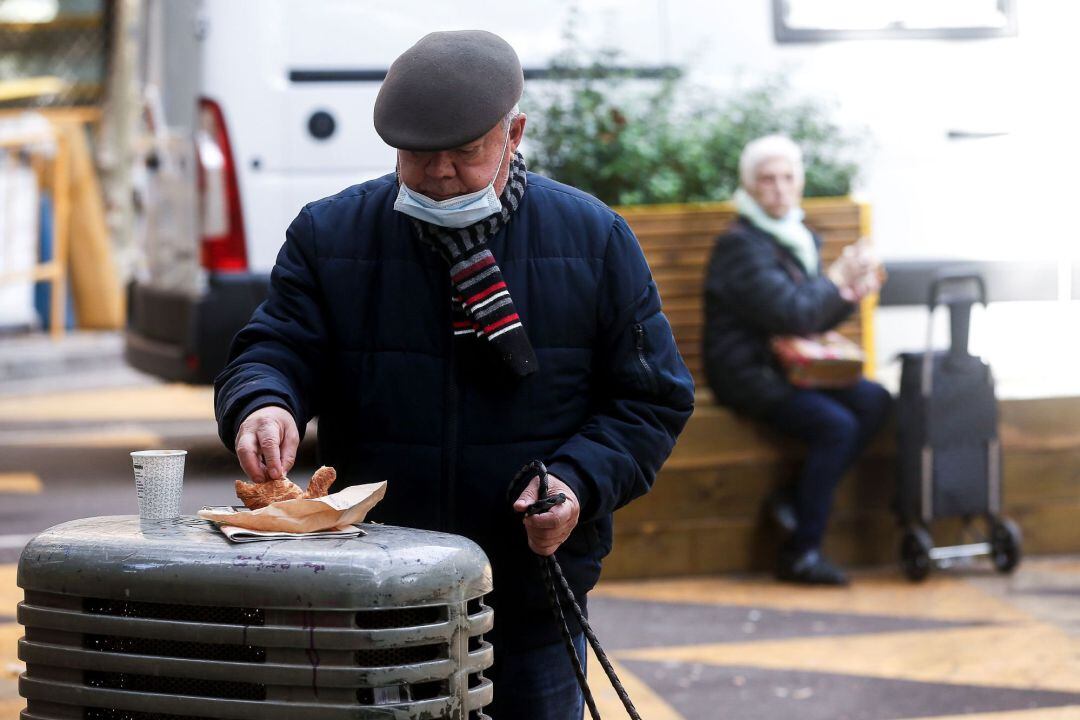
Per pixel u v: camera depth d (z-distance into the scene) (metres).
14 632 6.64
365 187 3.29
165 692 2.61
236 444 3.00
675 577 8.00
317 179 9.59
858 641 6.71
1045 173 10.19
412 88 2.93
